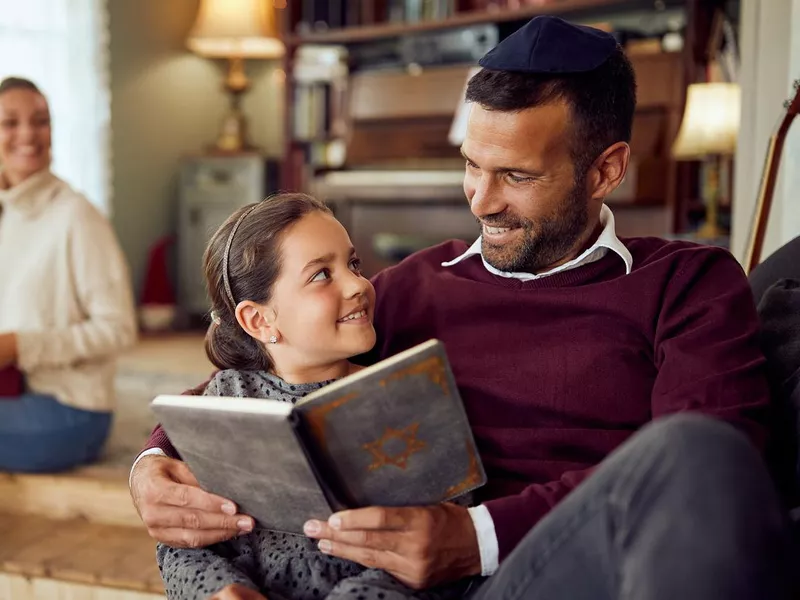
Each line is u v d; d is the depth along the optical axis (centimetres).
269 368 131
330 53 498
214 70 610
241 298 126
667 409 116
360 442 102
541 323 129
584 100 123
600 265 130
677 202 377
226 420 102
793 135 225
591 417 125
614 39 130
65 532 246
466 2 447
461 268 140
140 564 221
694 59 365
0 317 250
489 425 129
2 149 245
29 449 250
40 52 498
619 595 90
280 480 104
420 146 454
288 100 510
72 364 250
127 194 552
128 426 316
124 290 252
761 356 121
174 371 415
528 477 125
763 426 115
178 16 580
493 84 123
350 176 457
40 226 250
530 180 124
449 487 107
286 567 116
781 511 86
